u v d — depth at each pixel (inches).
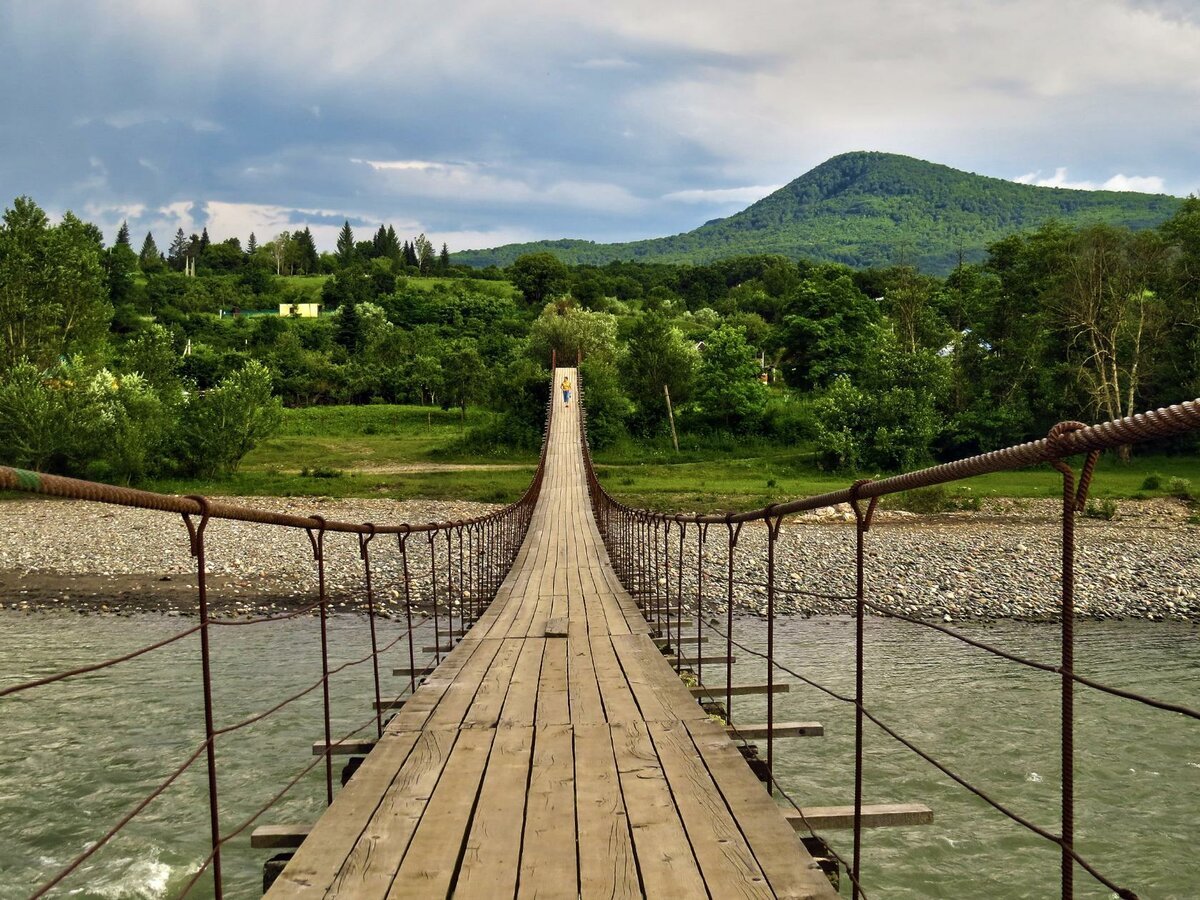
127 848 302.2
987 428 2110.0
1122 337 2068.2
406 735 206.7
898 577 873.5
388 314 4840.1
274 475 1849.2
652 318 2544.3
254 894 274.5
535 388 2460.6
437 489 1679.4
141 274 5561.0
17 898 269.9
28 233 2007.9
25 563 911.7
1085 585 847.1
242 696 463.5
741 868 131.2
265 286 5797.2
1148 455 2053.4
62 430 1593.3
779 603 755.4
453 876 129.8
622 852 137.6
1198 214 2027.6
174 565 907.4
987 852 309.7
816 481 1820.9
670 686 260.5
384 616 691.4
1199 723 434.9
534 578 556.1
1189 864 299.9
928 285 3393.2
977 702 470.0
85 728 414.9
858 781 159.0
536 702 239.8
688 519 390.9
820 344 2856.8
